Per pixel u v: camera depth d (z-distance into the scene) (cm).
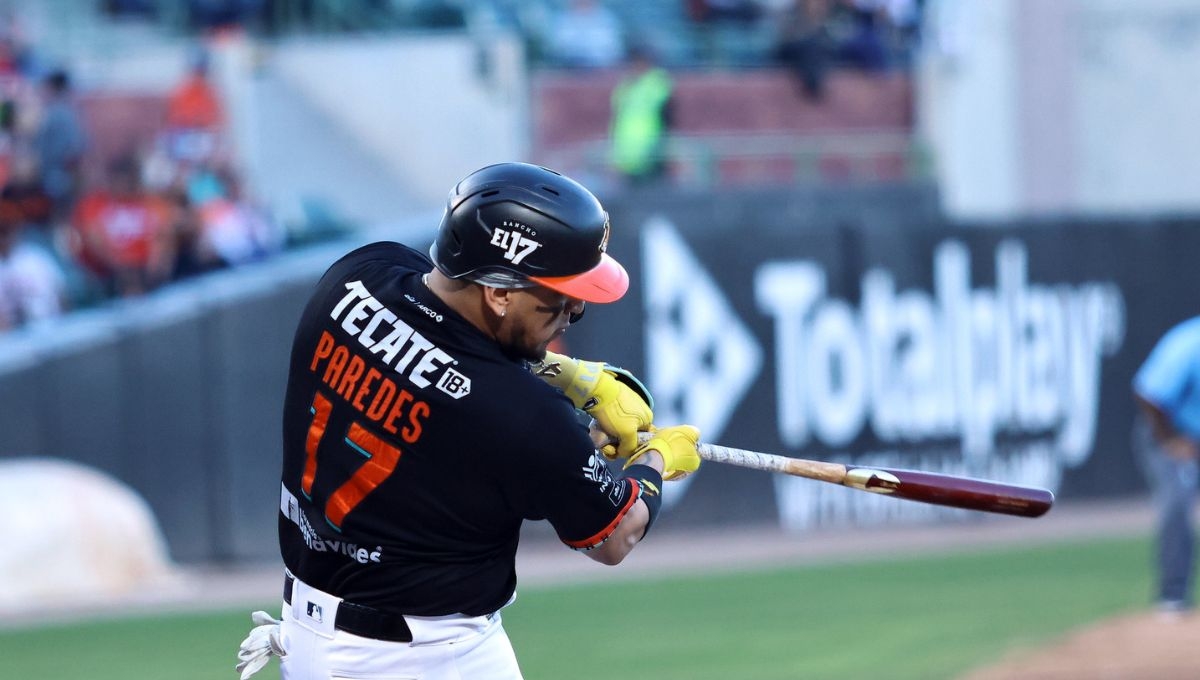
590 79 5562
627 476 1234
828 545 4450
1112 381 5275
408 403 1150
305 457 1203
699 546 4453
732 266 4691
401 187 5519
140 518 3966
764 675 2694
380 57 5516
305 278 4272
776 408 4756
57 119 4875
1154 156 6525
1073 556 4100
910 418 4934
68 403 4078
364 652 1197
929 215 5350
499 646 1238
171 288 4488
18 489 3775
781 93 5850
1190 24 6469
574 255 1138
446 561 1185
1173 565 3156
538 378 1172
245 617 3397
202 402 4175
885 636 3047
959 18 6050
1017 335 5100
